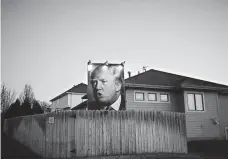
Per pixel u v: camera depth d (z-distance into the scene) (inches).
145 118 492.4
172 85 759.1
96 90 701.3
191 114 738.8
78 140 433.4
